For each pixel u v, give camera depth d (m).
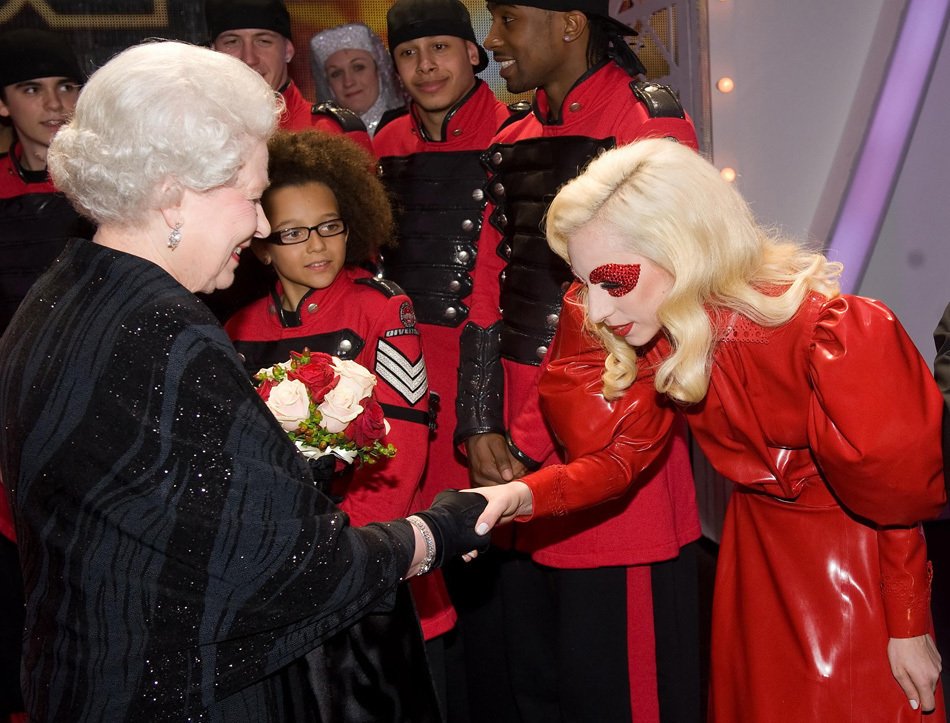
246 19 2.77
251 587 1.18
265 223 1.33
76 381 1.14
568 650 2.18
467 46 2.49
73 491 1.13
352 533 1.27
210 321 1.19
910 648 1.53
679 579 2.22
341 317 1.99
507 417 2.26
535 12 2.17
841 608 1.60
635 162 1.56
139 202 1.19
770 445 1.64
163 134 1.16
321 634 1.28
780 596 1.67
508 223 2.31
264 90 1.28
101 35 3.51
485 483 2.23
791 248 1.64
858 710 1.59
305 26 3.67
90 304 1.17
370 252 2.11
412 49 2.45
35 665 1.21
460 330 2.43
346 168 2.02
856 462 1.43
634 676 2.17
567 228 1.57
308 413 1.42
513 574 2.36
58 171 1.21
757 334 1.56
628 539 2.11
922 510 1.47
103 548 1.14
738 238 1.55
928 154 3.48
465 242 2.43
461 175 2.46
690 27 3.39
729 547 1.80
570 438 1.80
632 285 1.54
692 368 1.55
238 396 1.18
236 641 1.21
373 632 1.47
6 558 2.55
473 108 2.49
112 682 1.16
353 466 1.73
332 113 2.67
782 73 3.45
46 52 2.54
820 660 1.61
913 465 1.42
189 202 1.22
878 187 3.43
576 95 2.18
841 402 1.44
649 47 3.61
